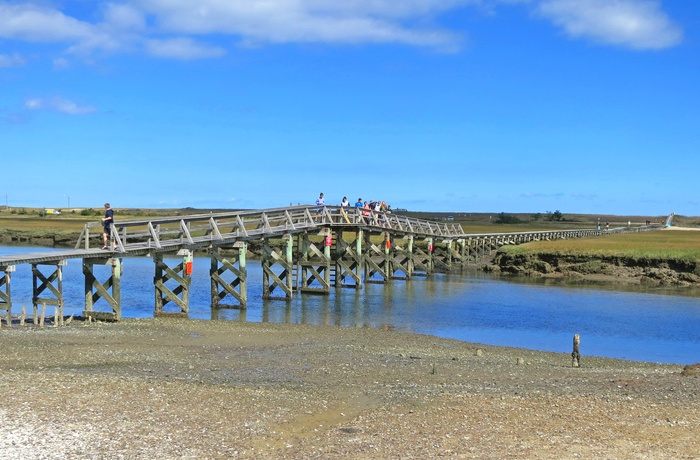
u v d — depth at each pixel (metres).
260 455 13.00
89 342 25.39
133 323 30.92
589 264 64.31
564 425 15.27
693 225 190.62
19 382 17.50
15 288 47.31
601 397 17.81
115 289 31.48
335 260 52.56
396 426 15.03
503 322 37.22
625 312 41.56
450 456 13.17
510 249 72.56
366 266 56.72
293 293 48.31
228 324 32.03
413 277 64.06
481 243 86.38
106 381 18.03
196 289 50.16
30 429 13.80
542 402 17.19
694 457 13.37
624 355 29.12
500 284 57.62
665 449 13.78
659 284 57.78
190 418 15.05
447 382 19.92
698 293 51.66
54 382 17.64
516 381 20.28
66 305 39.66
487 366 23.27
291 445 13.64
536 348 30.20
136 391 17.09
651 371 23.34
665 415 16.17
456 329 34.72
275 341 27.91
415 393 18.00
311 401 16.94
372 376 20.58
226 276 60.47
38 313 35.06
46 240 99.62
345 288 52.69
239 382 18.91
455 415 15.94
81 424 14.27
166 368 21.14
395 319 37.41
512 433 14.66
